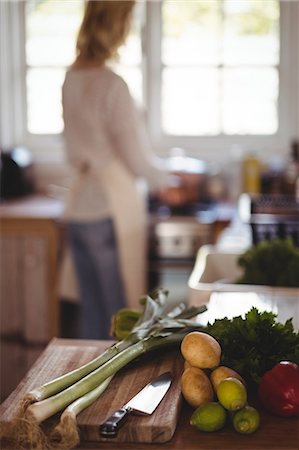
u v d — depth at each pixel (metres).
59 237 4.08
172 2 4.90
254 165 4.55
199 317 1.85
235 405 1.28
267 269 2.36
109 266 3.71
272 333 1.44
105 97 3.49
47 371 1.49
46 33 4.98
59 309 4.21
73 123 3.57
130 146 3.57
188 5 4.90
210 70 4.96
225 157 4.89
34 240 4.09
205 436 1.27
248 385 1.43
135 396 1.33
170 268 4.13
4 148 4.99
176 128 5.01
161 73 4.97
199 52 4.95
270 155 4.94
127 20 3.50
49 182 4.90
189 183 4.26
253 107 4.96
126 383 1.41
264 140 4.96
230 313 1.89
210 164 4.81
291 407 1.33
